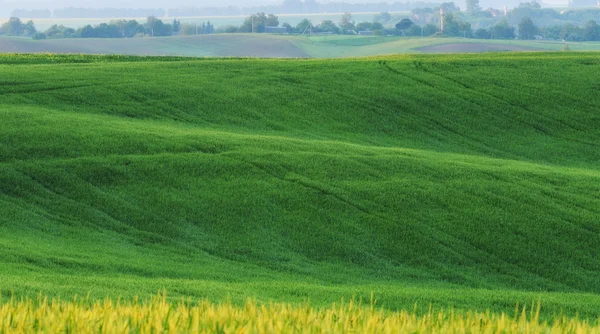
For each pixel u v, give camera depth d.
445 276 39.00
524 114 72.75
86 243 39.00
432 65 85.75
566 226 44.19
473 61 88.25
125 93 68.19
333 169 50.00
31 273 31.08
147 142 52.31
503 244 42.19
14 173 46.03
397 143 64.94
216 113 66.62
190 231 42.00
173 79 74.06
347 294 31.03
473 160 56.50
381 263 40.00
